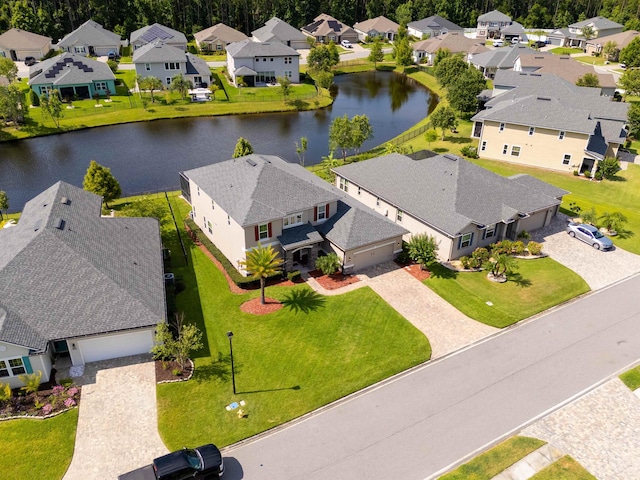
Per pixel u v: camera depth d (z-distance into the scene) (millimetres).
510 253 40625
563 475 22203
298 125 80750
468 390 26875
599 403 26141
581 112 57938
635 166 61281
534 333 31469
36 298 27172
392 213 43875
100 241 32250
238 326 31484
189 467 21078
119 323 27344
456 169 43125
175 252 40219
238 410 25203
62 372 27203
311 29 140625
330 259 35781
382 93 102312
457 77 82188
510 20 147750
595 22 136000
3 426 23891
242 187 37688
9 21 118188
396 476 22000
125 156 66062
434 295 35125
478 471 22266
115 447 23078
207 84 94938
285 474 22016
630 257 40719
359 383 27094
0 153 66875
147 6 128250
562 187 54594
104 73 86312
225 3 138250
